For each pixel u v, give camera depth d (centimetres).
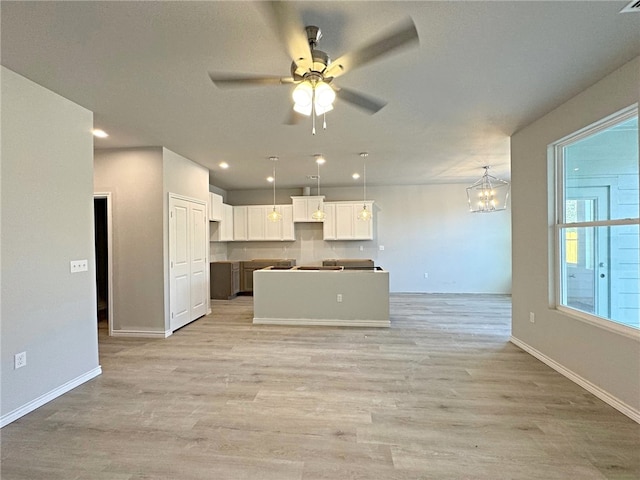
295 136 381
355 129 358
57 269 264
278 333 434
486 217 734
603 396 248
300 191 780
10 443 200
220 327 465
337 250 776
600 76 243
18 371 231
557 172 314
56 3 160
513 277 386
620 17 176
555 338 309
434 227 748
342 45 202
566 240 308
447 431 210
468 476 171
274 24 180
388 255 763
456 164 538
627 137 242
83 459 185
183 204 470
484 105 295
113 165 423
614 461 180
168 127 344
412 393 261
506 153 466
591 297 277
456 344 384
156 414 232
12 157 231
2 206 225
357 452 190
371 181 704
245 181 689
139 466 179
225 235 736
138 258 421
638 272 232
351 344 385
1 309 223
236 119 323
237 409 238
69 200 277
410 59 217
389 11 171
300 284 481
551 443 197
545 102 290
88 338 292
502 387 271
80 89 257
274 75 237
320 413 232
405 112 310
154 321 418
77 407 242
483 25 183
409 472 174
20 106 236
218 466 179
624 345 230
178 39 193
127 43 196
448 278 746
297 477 171
